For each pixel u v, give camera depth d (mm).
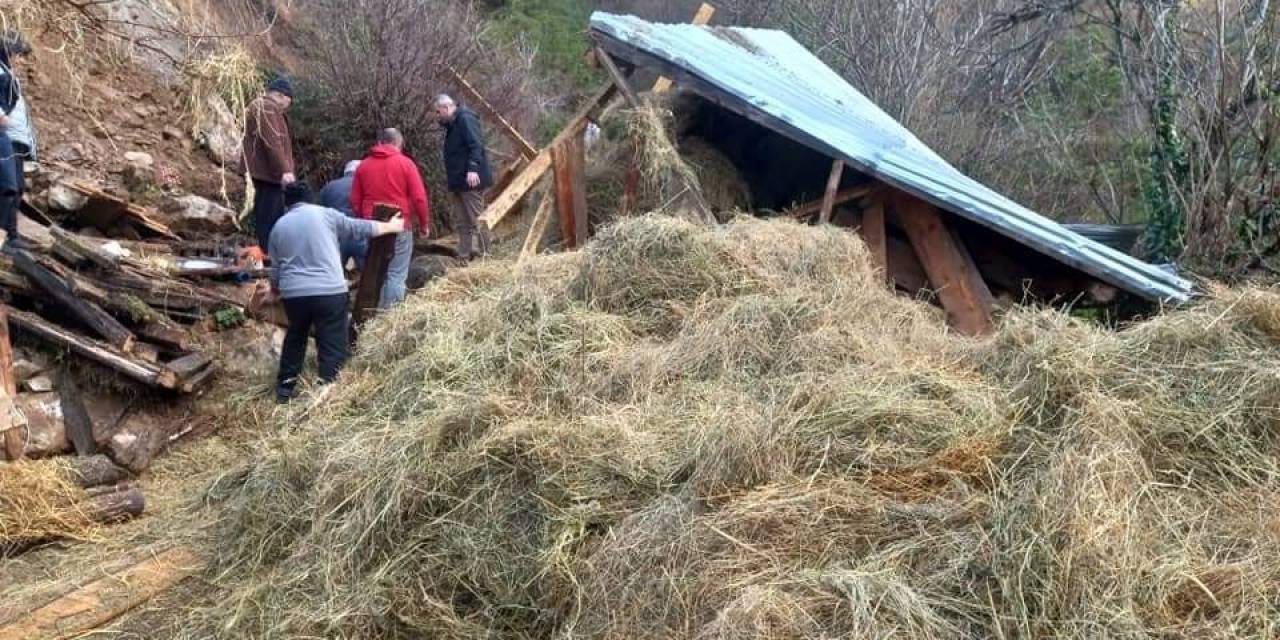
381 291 6316
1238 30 8812
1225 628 2430
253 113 6902
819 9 15367
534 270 5426
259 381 5840
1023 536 2660
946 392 3529
